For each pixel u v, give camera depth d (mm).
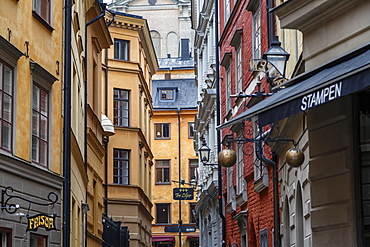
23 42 17078
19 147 16547
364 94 12656
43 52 18531
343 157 12977
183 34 86375
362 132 12680
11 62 16250
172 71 75750
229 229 34344
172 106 72000
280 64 15656
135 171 44750
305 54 14102
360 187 12734
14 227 15945
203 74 45375
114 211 43156
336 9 12938
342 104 12992
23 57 16969
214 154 39844
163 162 71688
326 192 13531
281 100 11750
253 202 26562
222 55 35125
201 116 46125
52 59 19203
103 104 43000
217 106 35625
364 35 12320
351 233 12719
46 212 18141
